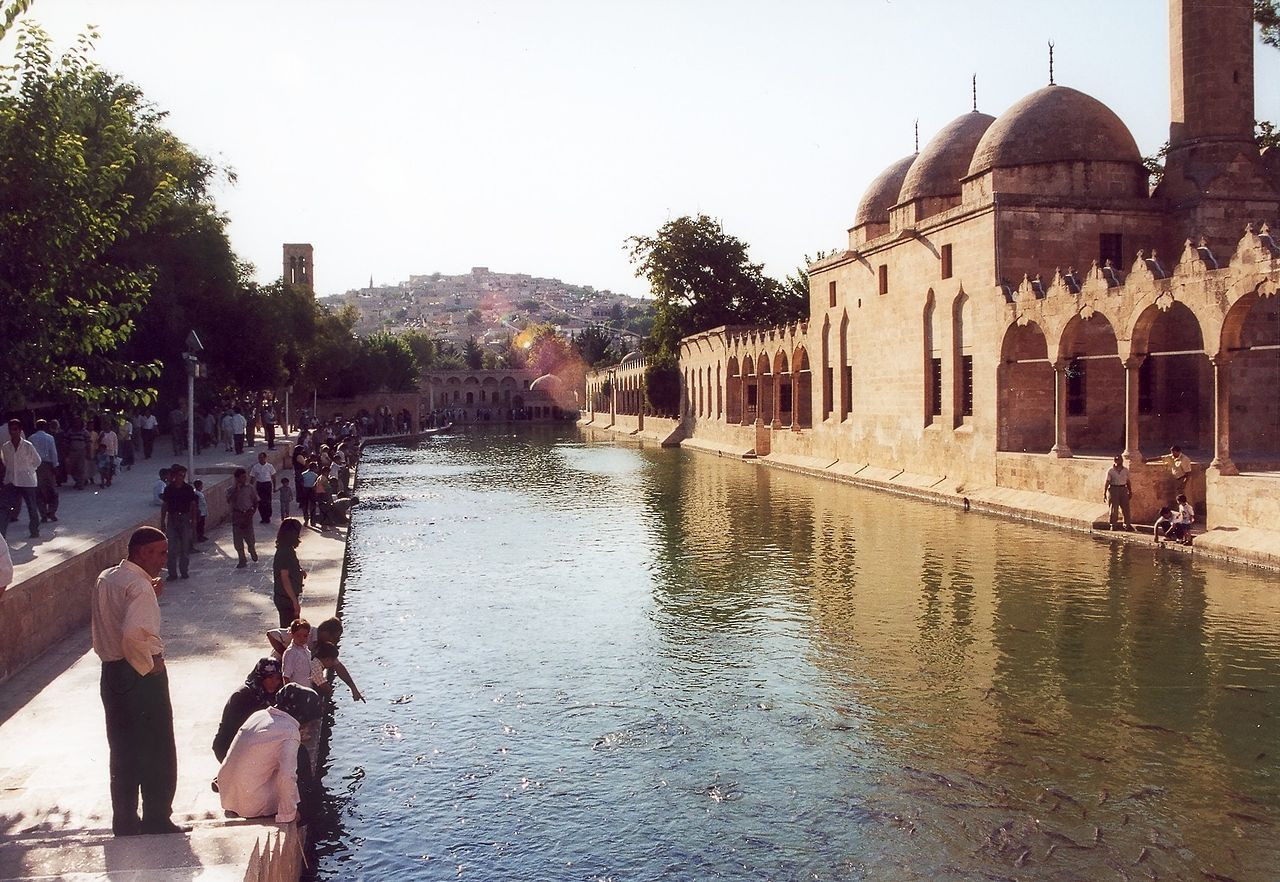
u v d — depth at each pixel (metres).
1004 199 32.09
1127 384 25.59
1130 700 13.02
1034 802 10.13
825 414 48.50
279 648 11.48
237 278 47.22
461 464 58.62
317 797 9.88
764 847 9.30
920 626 16.84
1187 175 32.31
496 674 14.74
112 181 13.02
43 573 13.95
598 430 107.50
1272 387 31.66
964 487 33.19
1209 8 31.92
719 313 76.38
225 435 43.62
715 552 24.62
